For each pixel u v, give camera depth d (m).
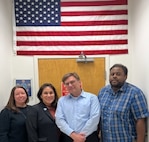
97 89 3.71
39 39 3.63
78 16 3.59
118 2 3.56
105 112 2.54
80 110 2.50
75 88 2.53
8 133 2.72
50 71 3.73
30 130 2.55
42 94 2.65
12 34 3.64
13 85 3.71
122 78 2.49
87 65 3.68
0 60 3.13
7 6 3.51
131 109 2.45
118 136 2.45
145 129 2.57
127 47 3.62
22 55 3.67
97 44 3.61
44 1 3.58
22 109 2.86
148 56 2.59
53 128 2.56
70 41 3.62
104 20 3.58
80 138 2.40
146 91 2.65
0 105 3.10
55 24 3.60
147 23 2.65
